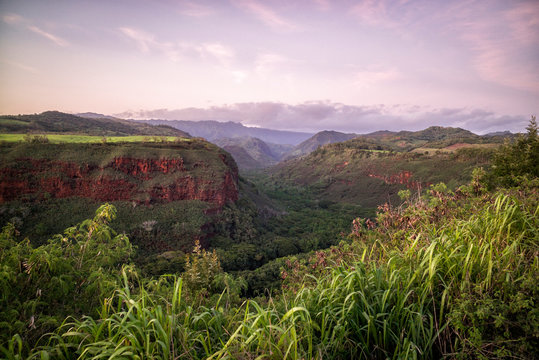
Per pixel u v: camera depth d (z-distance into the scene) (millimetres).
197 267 7402
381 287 3363
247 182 141875
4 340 2971
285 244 65188
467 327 2676
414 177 124812
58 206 61094
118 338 2838
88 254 4766
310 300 3400
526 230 3518
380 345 2912
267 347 2691
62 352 2859
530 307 2443
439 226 5156
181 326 2885
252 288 35406
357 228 7066
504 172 12984
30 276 3717
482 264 3260
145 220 63562
